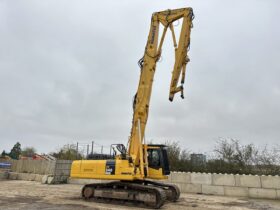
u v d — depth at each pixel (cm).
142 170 1034
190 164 1964
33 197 1222
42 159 2416
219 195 1466
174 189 1187
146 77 1124
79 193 1386
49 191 1473
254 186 1404
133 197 1027
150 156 1127
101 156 1210
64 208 923
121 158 1106
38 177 2170
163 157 1128
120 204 1057
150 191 1008
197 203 1138
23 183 1983
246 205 1102
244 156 1814
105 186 1136
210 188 1509
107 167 1095
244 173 1736
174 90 1043
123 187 1100
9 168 2477
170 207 1016
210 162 1912
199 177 1553
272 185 1365
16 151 6006
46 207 940
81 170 1152
